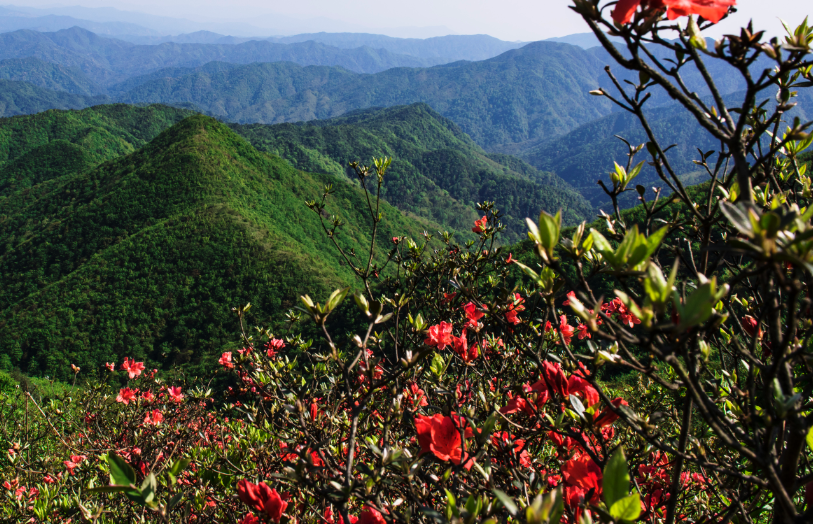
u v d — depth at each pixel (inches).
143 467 147.6
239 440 159.5
